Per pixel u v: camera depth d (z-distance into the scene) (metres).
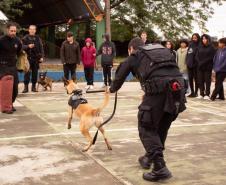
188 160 5.86
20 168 5.45
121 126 8.09
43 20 33.81
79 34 32.38
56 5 27.52
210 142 6.91
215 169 5.47
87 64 14.41
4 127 7.91
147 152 4.96
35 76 13.26
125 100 11.58
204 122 8.62
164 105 4.75
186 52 12.44
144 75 4.84
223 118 9.09
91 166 5.55
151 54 4.86
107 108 10.16
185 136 7.32
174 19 31.38
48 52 27.66
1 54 9.14
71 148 6.43
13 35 9.14
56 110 9.84
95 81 17.47
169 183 4.93
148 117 4.81
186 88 4.95
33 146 6.54
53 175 5.19
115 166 5.55
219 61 11.62
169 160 5.86
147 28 31.61
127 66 4.93
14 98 9.56
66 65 13.69
